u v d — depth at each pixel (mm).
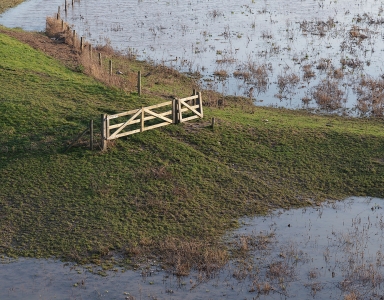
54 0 69000
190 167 23531
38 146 24391
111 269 17391
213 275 17219
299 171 23969
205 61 41875
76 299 16016
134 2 67188
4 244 18406
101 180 22219
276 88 36000
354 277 17219
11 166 22953
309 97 34375
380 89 35250
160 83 35281
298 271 17516
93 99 29766
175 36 49656
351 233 19781
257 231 19719
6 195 21094
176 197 21406
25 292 16281
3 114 26875
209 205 21156
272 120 28969
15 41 40688
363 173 23938
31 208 20391
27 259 17750
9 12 59719
